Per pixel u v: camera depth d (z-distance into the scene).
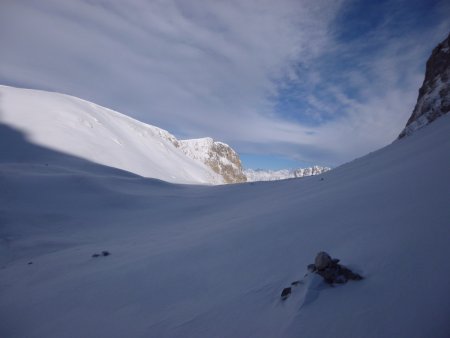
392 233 3.24
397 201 4.24
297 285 2.88
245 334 2.52
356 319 2.11
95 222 17.39
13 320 4.63
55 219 17.11
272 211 7.78
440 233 2.78
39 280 7.00
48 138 43.28
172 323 3.21
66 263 8.28
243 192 23.92
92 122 60.44
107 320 3.83
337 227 4.26
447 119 12.08
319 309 2.38
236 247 5.15
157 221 17.12
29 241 13.18
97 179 25.19
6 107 47.78
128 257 7.33
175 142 134.88
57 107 56.50
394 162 8.36
